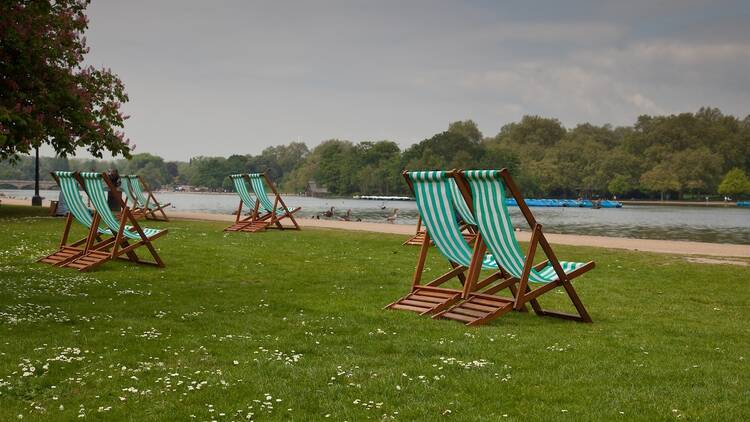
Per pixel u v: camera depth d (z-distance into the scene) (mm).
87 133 25156
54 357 6676
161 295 10664
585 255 17344
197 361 6730
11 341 7285
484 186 8703
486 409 5441
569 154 163750
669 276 13812
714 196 158625
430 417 5223
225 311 9492
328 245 18938
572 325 9008
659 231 50688
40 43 22297
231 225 25359
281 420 5148
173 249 16922
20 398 5547
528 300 9117
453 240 9906
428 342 7730
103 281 11891
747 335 8406
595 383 6164
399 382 6078
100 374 6215
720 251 19453
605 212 98000
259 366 6555
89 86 26266
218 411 5305
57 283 11453
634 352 7410
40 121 21953
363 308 9891
